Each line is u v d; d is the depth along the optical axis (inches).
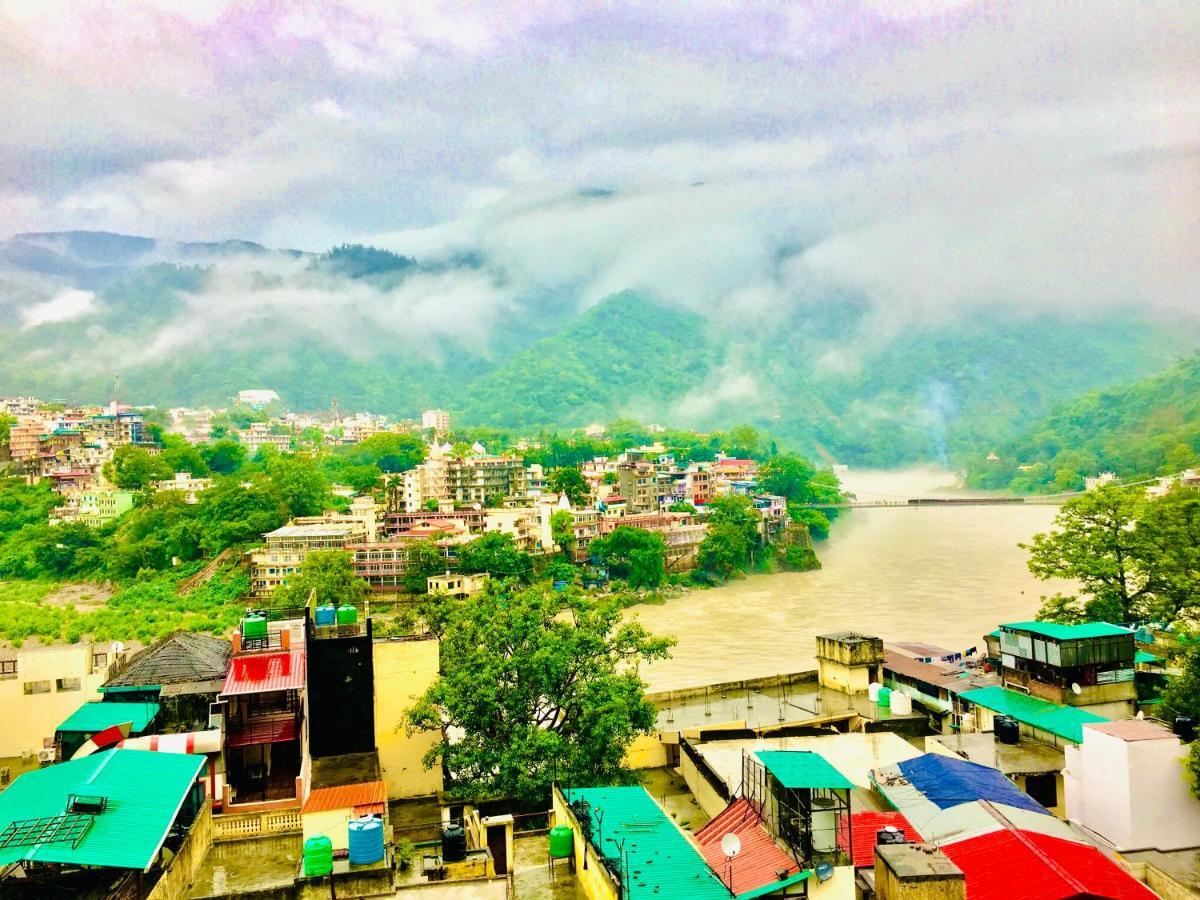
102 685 2301.9
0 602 6993.1
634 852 1293.1
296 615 2659.9
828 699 2689.5
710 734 2251.5
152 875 1391.5
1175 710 2258.9
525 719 2114.9
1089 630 2372.0
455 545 7465.6
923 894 1069.1
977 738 2219.5
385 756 2159.2
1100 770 1831.9
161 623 5851.4
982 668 2906.0
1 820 1402.6
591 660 2235.5
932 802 1664.6
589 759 2007.9
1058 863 1387.8
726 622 6412.4
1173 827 1770.4
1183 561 2901.1
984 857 1434.5
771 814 1403.8
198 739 1859.0
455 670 2171.5
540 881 1360.7
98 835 1358.3
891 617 6294.3
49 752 2215.8
